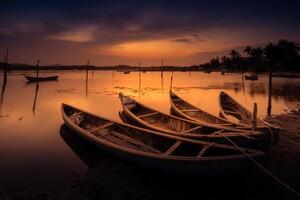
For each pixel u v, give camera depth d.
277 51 41.50
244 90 34.75
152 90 35.41
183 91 34.28
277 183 7.01
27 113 17.58
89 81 58.06
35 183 7.20
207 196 6.44
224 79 66.62
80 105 21.27
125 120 15.77
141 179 7.32
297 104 21.08
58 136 12.00
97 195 6.43
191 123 11.15
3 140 11.38
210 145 7.52
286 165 8.11
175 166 6.88
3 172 7.99
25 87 38.19
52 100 24.12
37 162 8.82
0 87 37.56
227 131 9.79
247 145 8.65
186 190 6.75
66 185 7.04
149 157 7.25
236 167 6.65
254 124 8.80
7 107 19.95
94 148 10.27
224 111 15.41
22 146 10.55
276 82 47.50
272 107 19.83
